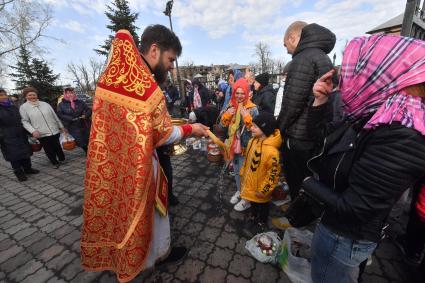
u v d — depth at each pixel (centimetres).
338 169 95
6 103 395
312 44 187
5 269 208
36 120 443
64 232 258
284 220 238
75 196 345
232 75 410
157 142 141
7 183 412
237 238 226
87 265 155
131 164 129
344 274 107
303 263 171
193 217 264
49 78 2223
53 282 191
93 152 138
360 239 94
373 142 79
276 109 377
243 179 239
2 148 397
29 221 284
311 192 109
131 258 136
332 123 106
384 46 79
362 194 82
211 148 405
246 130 255
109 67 133
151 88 130
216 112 496
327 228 106
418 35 324
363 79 84
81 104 508
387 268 183
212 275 186
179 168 411
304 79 187
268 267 190
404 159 71
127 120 127
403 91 75
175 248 205
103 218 147
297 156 213
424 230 159
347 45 94
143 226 135
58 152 510
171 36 153
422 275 164
